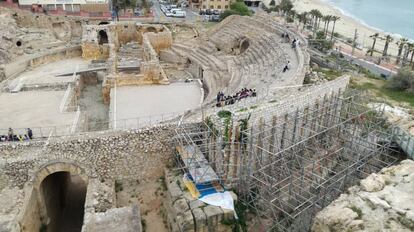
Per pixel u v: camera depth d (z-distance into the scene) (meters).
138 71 69.12
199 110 38.69
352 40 113.06
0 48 64.75
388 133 41.12
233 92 47.66
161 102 50.91
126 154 34.31
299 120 36.41
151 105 49.72
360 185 26.19
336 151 36.47
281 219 31.50
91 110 54.88
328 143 38.09
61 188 38.50
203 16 125.50
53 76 61.75
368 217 23.33
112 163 34.25
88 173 33.31
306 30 116.88
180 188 31.59
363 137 39.81
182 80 61.47
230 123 31.59
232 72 61.41
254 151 32.53
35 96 49.12
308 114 35.62
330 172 35.72
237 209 30.50
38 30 80.56
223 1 136.38
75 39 89.25
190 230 28.23
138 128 34.47
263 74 54.41
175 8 134.12
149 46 68.69
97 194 31.34
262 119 33.41
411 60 85.38
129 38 89.12
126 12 120.69
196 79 62.47
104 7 110.12
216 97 45.81
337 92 42.59
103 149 33.72
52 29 88.00
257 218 31.06
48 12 103.06
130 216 27.44
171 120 36.19
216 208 29.33
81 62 71.50
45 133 38.03
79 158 33.38
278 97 37.25
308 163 35.41
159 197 33.97
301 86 42.94
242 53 73.00
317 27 121.06
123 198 33.59
